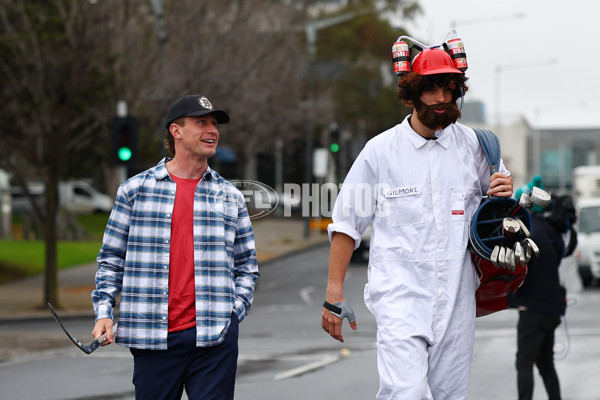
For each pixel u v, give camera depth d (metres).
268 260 40.50
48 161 26.12
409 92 5.14
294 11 39.94
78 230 47.88
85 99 24.80
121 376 12.02
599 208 29.84
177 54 29.44
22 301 26.56
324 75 61.75
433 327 5.10
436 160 5.19
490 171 5.27
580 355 13.52
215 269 5.45
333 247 5.32
